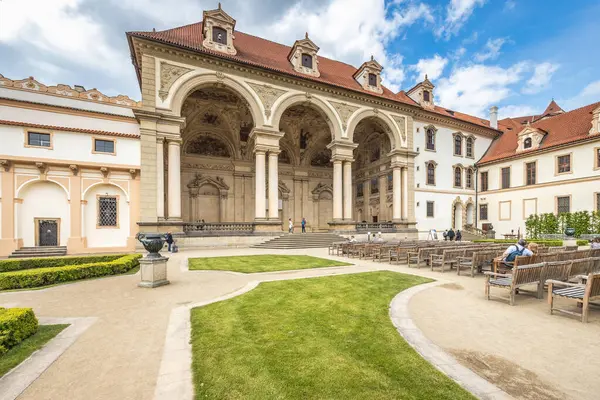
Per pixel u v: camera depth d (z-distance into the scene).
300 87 24.97
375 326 5.05
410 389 3.13
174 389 3.18
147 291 7.73
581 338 4.59
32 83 17.28
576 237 24.09
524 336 4.68
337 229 26.02
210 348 4.18
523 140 29.81
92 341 4.50
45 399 3.04
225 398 3.00
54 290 7.92
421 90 32.50
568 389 3.16
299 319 5.43
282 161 35.09
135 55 21.66
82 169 18.05
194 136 29.52
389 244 15.85
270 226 23.20
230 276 9.81
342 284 8.46
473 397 2.98
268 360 3.80
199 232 20.70
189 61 20.97
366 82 28.75
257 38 29.47
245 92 22.80
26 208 16.88
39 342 4.46
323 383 3.26
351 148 26.94
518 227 29.70
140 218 18.98
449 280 9.35
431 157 31.73
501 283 6.81
